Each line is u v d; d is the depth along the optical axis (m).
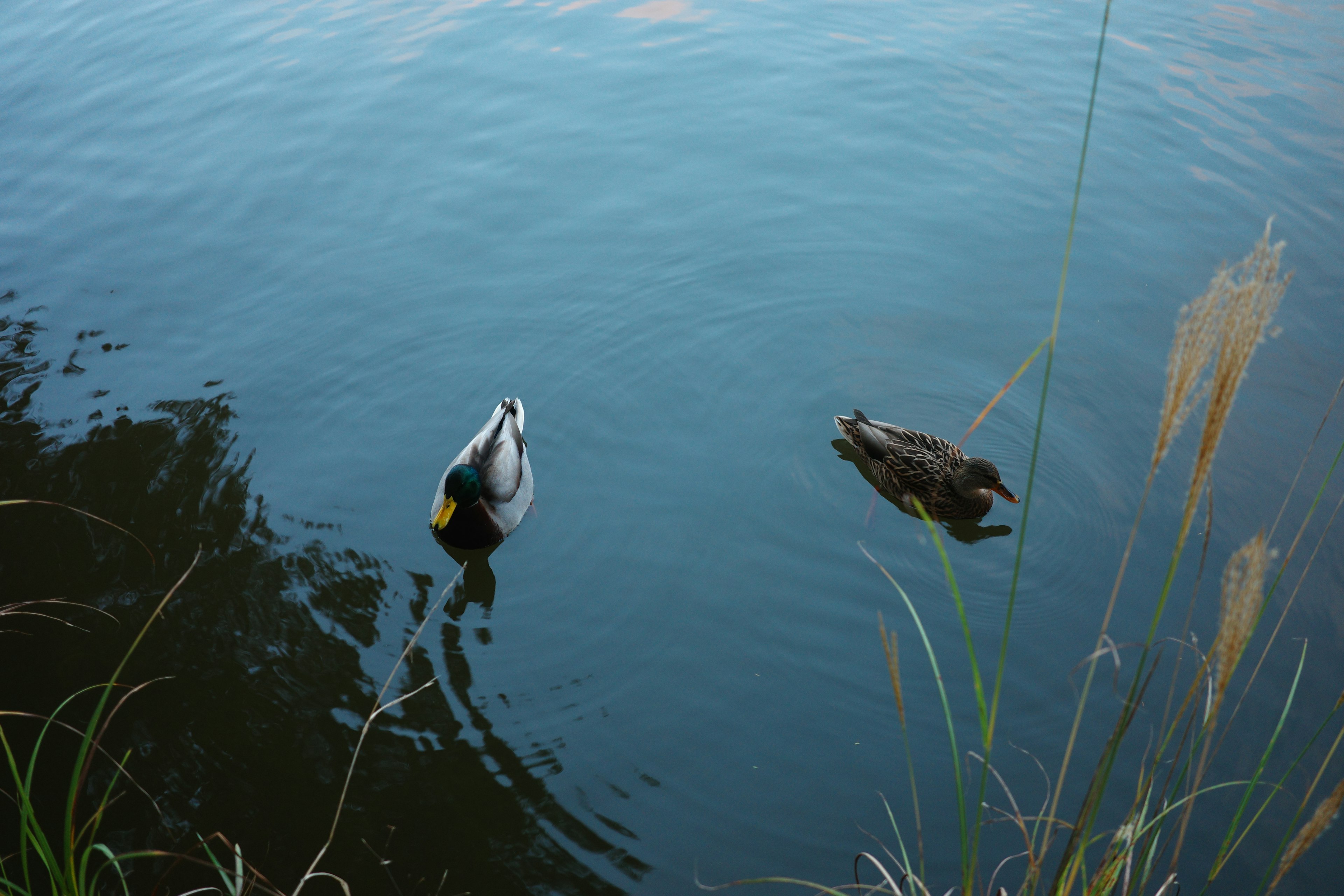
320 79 6.02
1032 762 3.81
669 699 3.96
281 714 3.92
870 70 5.96
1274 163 5.20
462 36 6.37
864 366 4.71
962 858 3.35
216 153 5.59
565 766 3.85
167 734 3.88
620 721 3.93
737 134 5.64
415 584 4.21
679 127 5.70
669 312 4.90
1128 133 5.43
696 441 4.56
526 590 4.20
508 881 3.67
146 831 3.73
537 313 4.91
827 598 4.15
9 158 5.55
